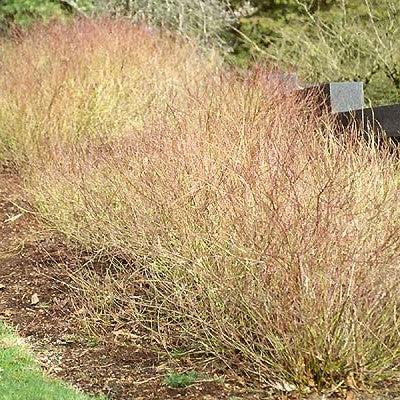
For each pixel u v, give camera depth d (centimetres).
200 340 548
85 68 1145
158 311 558
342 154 577
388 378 501
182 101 949
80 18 1708
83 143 941
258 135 652
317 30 1379
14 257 782
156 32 1452
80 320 607
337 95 886
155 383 516
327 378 495
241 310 510
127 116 1093
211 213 561
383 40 1216
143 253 602
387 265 484
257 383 507
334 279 478
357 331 480
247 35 1722
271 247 491
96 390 510
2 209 929
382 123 754
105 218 680
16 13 1802
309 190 525
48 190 770
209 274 526
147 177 642
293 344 490
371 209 510
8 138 1070
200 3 1744
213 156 629
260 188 528
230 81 968
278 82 952
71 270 715
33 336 604
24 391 482
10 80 1151
